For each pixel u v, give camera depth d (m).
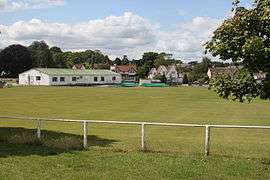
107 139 27.25
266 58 15.28
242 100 16.53
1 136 24.23
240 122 43.44
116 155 19.78
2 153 20.03
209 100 76.38
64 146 21.64
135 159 18.78
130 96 85.00
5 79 173.00
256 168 17.16
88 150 21.27
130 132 32.12
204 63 185.50
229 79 16.47
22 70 184.62
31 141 22.83
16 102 66.81
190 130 33.97
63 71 163.12
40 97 78.62
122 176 15.63
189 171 16.52
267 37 15.64
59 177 15.33
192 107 61.59
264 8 15.47
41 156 19.31
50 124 37.22
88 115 49.00
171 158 19.09
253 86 16.11
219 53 15.97
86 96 83.25
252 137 29.97
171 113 52.53
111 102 69.00
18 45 187.12
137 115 49.50
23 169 16.58
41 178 15.11
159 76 193.25
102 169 16.78
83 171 16.38
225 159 19.00
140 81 179.38
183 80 186.38
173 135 30.48
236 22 15.70
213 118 47.19
